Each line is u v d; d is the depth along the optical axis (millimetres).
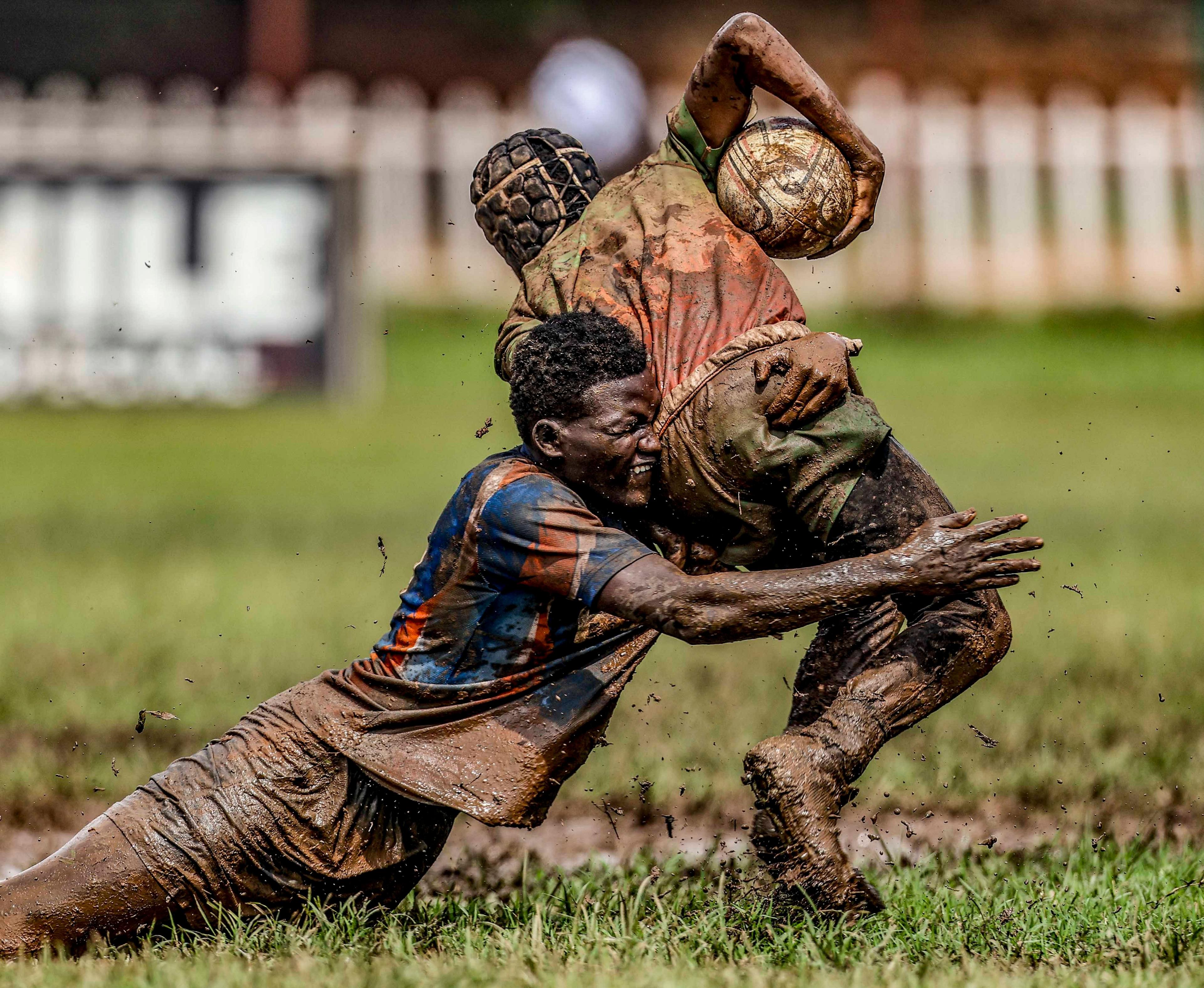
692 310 16891
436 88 133000
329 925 16219
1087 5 147250
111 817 16703
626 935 16156
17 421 77750
